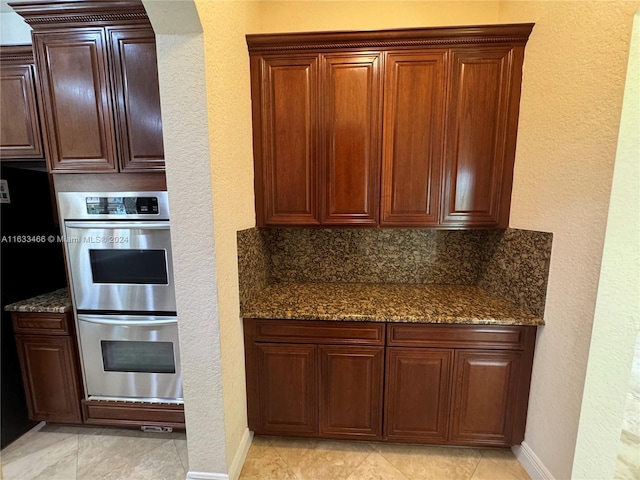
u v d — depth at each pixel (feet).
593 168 3.83
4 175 5.88
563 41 4.28
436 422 5.42
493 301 5.73
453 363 5.22
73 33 5.01
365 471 5.26
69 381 5.98
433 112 5.38
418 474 5.20
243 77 5.19
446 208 5.61
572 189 4.17
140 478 5.23
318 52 5.37
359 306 5.55
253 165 5.74
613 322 3.82
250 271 5.67
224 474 4.79
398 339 5.26
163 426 5.98
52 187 6.77
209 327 4.40
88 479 5.22
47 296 6.40
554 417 4.56
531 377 5.11
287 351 5.43
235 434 5.11
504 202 5.53
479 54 5.17
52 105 5.23
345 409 5.53
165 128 3.97
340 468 5.32
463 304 5.60
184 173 4.05
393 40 5.22
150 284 5.56
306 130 5.60
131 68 5.03
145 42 4.96
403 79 5.34
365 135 5.54
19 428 6.06
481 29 5.03
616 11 3.50
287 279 7.01
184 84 3.86
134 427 6.18
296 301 5.80
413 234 6.76
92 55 5.05
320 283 6.93
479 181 5.51
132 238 5.40
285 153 5.70
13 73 5.41
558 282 4.47
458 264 6.77
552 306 4.61
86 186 5.45
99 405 6.00
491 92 5.25
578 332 4.10
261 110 5.59
